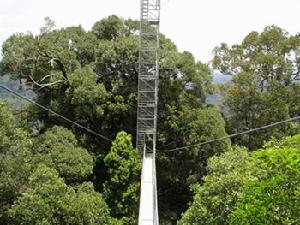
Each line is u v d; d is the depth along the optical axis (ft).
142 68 84.48
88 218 57.36
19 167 57.77
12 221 55.57
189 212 52.54
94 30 97.19
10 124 58.54
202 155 88.02
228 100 101.40
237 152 53.01
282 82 101.76
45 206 54.03
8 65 85.56
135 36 91.09
